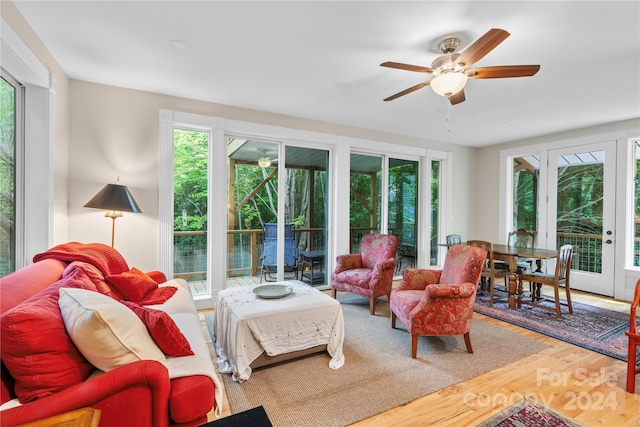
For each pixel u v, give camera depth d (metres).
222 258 3.76
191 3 1.88
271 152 4.22
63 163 2.84
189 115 3.51
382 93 3.31
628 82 2.93
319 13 1.96
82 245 2.46
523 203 5.40
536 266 4.47
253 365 2.21
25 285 1.49
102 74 2.89
